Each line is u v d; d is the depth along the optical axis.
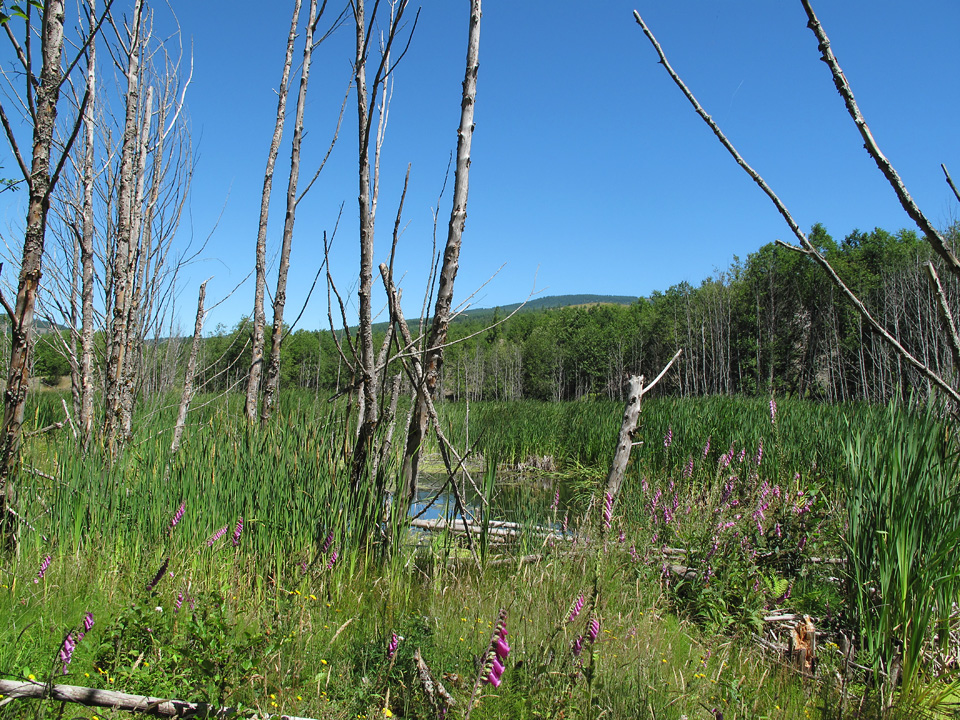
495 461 5.63
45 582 3.94
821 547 5.41
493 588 4.77
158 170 6.58
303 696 3.07
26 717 2.55
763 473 8.90
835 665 3.82
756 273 39.31
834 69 1.13
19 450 4.63
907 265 22.41
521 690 2.92
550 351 66.25
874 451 4.31
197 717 2.45
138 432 6.76
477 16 5.21
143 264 6.66
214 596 3.22
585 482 11.41
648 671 3.38
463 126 5.29
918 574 3.64
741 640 4.15
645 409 13.51
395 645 3.10
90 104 5.78
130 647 3.02
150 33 6.34
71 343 6.55
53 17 4.34
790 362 35.75
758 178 1.20
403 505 5.34
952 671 3.55
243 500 5.18
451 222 5.29
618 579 4.79
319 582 4.63
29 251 4.38
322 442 5.62
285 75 7.41
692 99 1.26
